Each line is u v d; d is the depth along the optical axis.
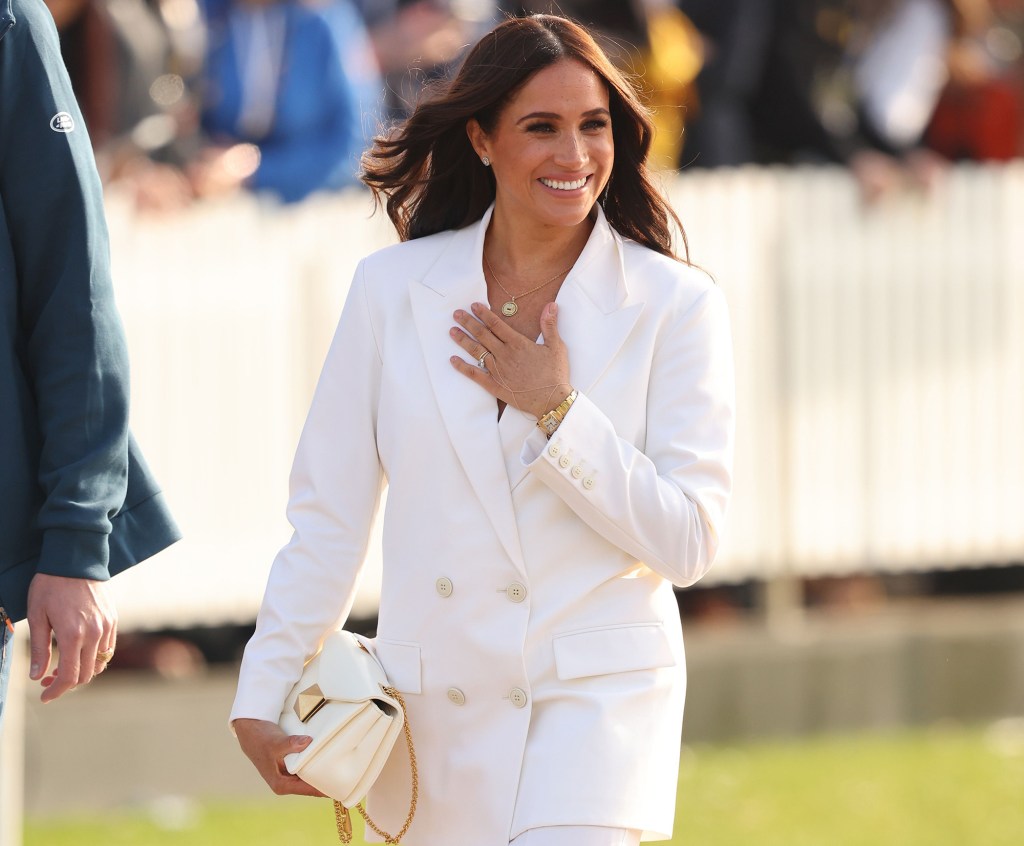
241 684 12.57
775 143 30.67
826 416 29.28
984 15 35.00
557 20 12.48
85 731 24.55
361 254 27.14
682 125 29.53
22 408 12.38
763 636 28.36
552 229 12.71
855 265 29.34
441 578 12.29
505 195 12.75
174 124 27.31
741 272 28.80
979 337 29.91
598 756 11.95
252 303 26.61
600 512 11.88
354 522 12.76
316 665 12.61
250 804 24.61
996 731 28.36
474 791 12.25
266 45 28.30
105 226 12.59
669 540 11.97
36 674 12.10
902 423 29.66
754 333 28.89
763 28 30.22
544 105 12.19
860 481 29.52
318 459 12.77
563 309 12.46
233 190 27.55
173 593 26.39
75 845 22.11
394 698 12.30
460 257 12.75
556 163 12.18
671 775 12.35
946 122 32.19
